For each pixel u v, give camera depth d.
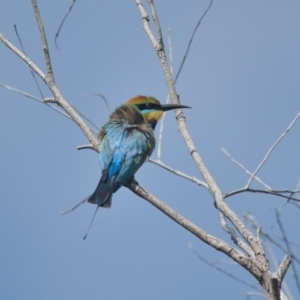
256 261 8.19
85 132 11.73
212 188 9.60
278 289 7.74
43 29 11.80
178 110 11.12
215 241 8.54
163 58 11.54
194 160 10.21
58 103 11.91
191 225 8.84
